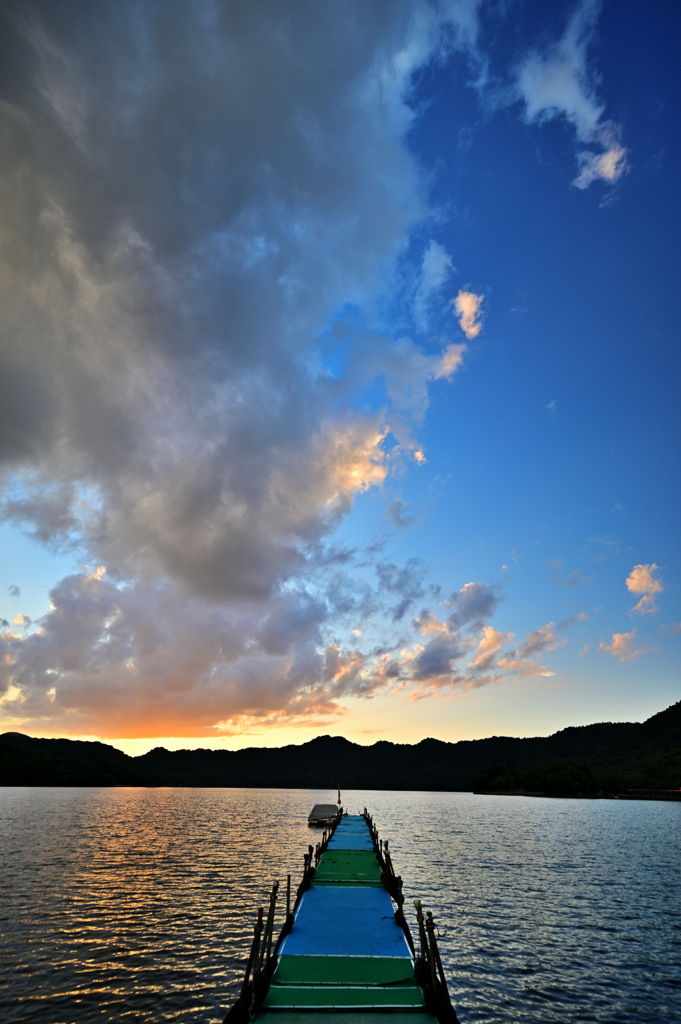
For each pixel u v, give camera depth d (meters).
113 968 23.08
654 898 37.94
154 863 50.16
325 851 41.31
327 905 24.50
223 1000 20.09
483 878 44.66
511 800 177.38
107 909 32.72
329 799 189.50
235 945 26.08
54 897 35.88
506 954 25.81
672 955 25.97
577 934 29.12
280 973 16.70
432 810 131.75
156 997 20.30
